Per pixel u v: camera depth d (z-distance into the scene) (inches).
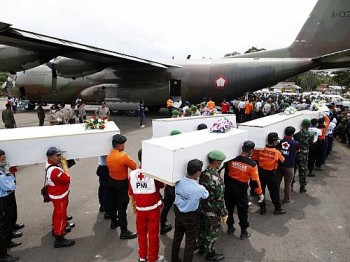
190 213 161.5
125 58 670.5
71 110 564.4
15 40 483.5
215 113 486.3
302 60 741.9
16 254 188.9
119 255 189.0
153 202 172.7
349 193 298.2
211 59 828.0
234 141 217.9
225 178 213.3
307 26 736.3
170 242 207.8
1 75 1998.0
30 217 240.2
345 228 224.4
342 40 709.3
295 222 235.0
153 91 828.6
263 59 773.3
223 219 178.5
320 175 358.9
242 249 195.3
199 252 192.4
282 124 298.5
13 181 184.5
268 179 242.5
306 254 188.5
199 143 177.8
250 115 769.6
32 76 914.1
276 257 185.2
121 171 205.0
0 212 179.5
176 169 160.4
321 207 264.2
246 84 784.9
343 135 552.4
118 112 903.7
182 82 813.9
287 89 2738.7
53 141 203.8
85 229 223.0
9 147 189.0
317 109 460.8
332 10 705.0
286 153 259.0
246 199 206.1
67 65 715.4
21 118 818.2
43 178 343.0
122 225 207.8
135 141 525.3
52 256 186.9
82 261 181.8
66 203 198.4
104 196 239.0
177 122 297.3
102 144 225.1
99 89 870.4
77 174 357.4
